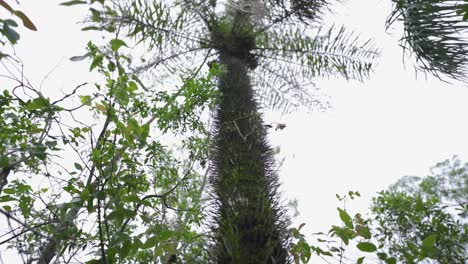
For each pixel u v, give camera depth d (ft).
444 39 6.27
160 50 16.24
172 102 7.72
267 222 5.91
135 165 6.43
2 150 4.91
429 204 10.64
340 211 5.02
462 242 8.99
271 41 19.15
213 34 17.87
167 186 7.32
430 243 4.90
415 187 15.64
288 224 6.17
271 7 16.75
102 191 4.48
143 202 4.87
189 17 16.98
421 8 6.22
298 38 19.02
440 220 9.53
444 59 6.40
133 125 5.16
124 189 5.51
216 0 16.93
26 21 3.25
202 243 6.29
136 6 14.56
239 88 11.37
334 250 5.50
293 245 5.82
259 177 7.30
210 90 8.55
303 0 16.76
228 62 14.24
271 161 8.44
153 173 7.07
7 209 5.06
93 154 4.89
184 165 8.09
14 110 5.45
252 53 19.10
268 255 5.40
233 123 9.30
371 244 4.93
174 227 6.28
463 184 14.53
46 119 5.13
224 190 7.06
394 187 15.92
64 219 4.66
